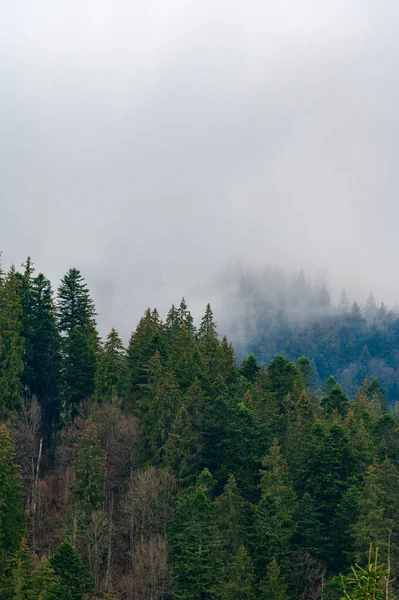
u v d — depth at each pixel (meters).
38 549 61.06
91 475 62.09
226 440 69.12
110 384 76.00
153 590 53.31
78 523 58.41
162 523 60.78
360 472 68.12
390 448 75.50
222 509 60.53
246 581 54.69
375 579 18.42
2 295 77.25
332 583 52.56
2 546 53.31
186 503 58.84
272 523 59.41
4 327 75.00
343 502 62.09
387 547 57.91
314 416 78.38
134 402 77.69
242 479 66.75
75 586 48.41
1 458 55.34
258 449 69.50
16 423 70.75
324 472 66.12
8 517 54.59
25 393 80.69
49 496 68.00
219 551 56.97
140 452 69.94
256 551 58.44
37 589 45.78
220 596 53.34
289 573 57.56
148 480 61.75
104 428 69.75
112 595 49.28
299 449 73.19
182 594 52.78
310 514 61.75
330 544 60.16
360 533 58.06
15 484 56.62
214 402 75.81
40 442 73.88
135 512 61.50
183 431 69.25
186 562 54.09
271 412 79.50
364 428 76.06
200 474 67.06
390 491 64.62
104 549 59.69
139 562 55.03
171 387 72.50
